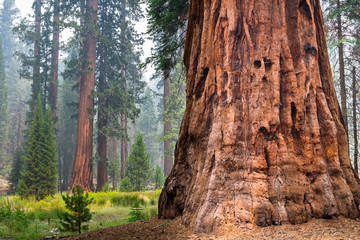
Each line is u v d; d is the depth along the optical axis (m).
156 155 60.22
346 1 14.88
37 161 24.42
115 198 14.91
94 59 28.73
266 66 4.75
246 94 4.67
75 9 30.14
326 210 4.20
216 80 4.99
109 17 33.19
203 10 5.97
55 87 35.03
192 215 4.43
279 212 4.02
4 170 46.59
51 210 11.28
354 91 17.30
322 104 4.89
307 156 4.53
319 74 5.02
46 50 35.69
